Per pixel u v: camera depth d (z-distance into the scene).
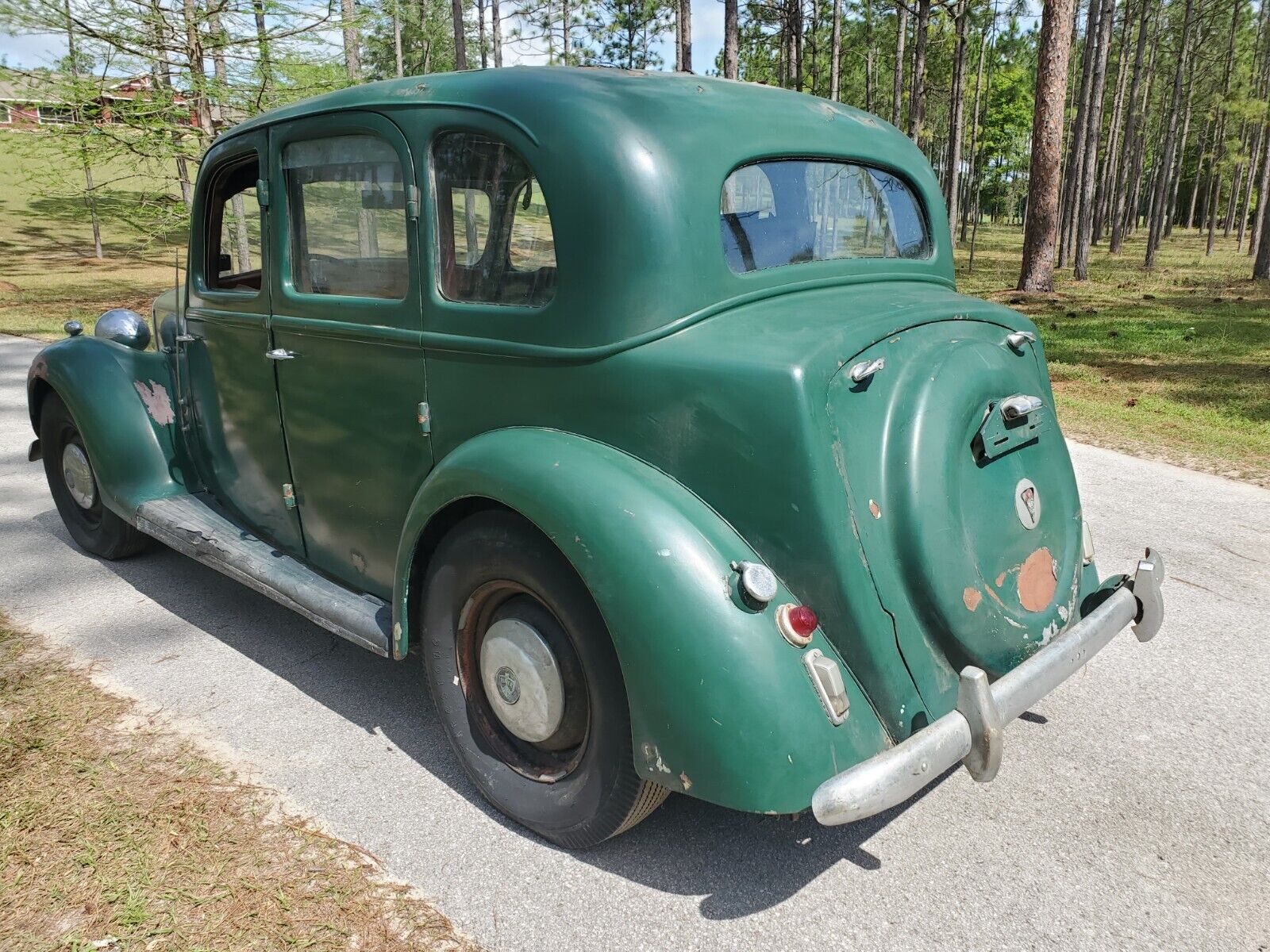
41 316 14.41
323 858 2.47
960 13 24.14
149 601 4.13
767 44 38.19
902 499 2.18
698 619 2.05
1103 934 2.26
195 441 4.02
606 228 2.26
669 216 2.26
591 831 2.41
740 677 2.03
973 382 2.34
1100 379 9.98
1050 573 2.54
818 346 2.13
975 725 2.10
